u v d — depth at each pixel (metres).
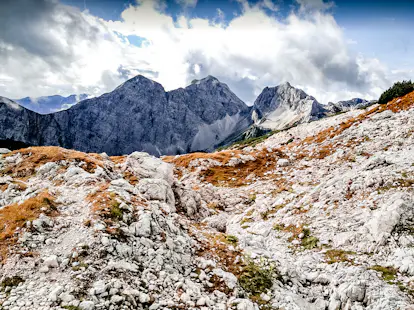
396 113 55.06
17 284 13.97
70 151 38.88
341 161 44.81
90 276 15.02
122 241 18.20
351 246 22.12
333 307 16.69
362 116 65.88
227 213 41.00
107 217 19.86
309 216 28.53
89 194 23.59
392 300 15.16
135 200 23.64
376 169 30.48
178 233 22.38
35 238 17.25
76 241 17.25
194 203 37.44
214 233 26.53
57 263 15.41
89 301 13.25
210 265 19.42
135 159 42.91
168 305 14.82
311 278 19.86
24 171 31.95
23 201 20.88
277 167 58.59
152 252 18.28
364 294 16.17
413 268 17.12
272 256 22.33
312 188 36.78
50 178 30.20
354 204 26.89
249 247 23.20
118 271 15.93
